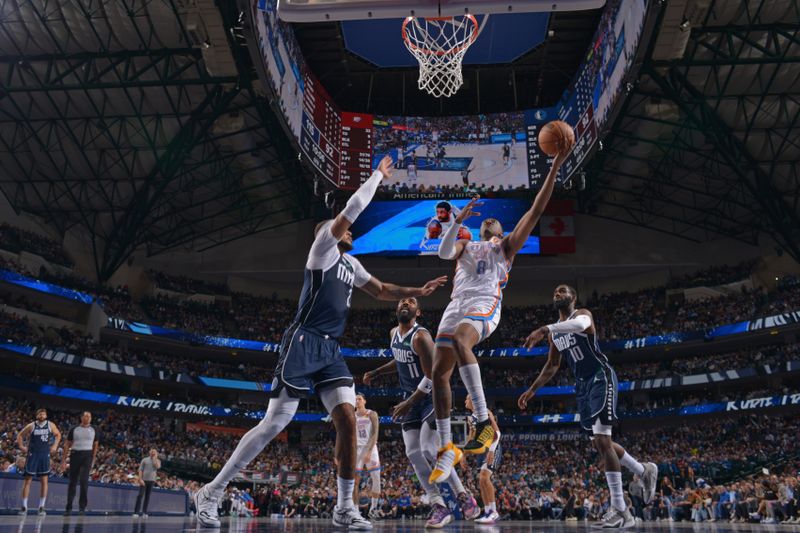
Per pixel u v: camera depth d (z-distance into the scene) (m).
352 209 4.47
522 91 34.19
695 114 29.31
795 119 28.14
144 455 30.67
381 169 4.64
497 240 5.22
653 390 38.66
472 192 28.81
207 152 32.94
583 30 28.03
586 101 25.56
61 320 34.38
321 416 37.00
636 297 41.72
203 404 37.03
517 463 33.75
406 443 6.78
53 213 35.59
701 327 37.53
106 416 33.91
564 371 39.47
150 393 38.25
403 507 26.11
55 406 32.88
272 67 21.33
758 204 35.62
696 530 5.64
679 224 41.47
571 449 35.28
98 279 37.44
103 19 23.56
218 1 20.30
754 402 31.77
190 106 29.09
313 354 4.41
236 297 42.78
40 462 10.81
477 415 4.85
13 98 28.00
